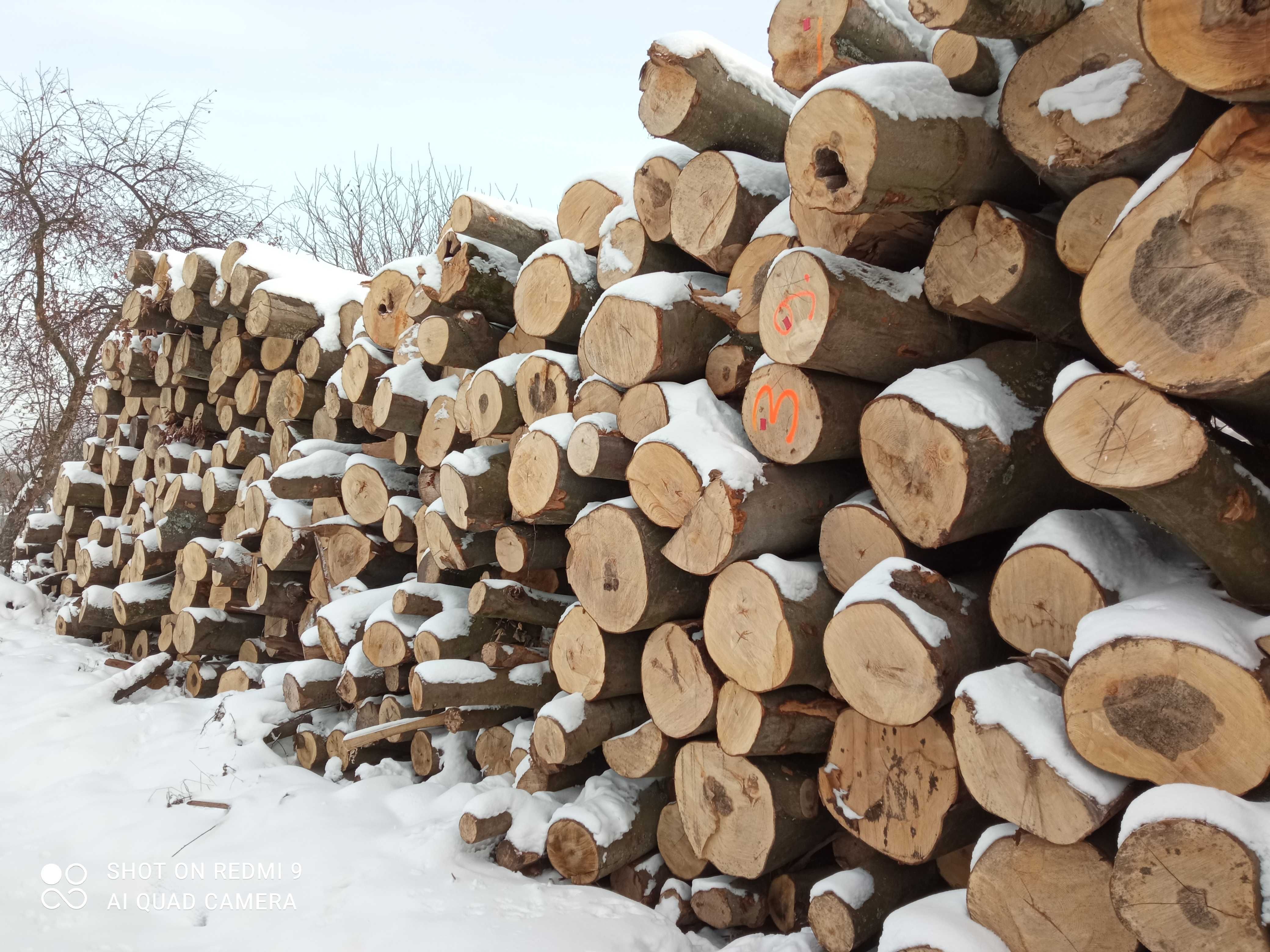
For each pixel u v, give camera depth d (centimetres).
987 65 250
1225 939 165
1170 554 235
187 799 411
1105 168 224
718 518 284
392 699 441
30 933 301
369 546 497
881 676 243
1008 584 232
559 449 356
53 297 1005
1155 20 172
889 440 254
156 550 656
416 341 483
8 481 1145
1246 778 175
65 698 543
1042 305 249
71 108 1020
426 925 299
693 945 309
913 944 220
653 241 365
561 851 339
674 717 312
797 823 294
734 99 333
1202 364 175
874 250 285
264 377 615
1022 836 215
